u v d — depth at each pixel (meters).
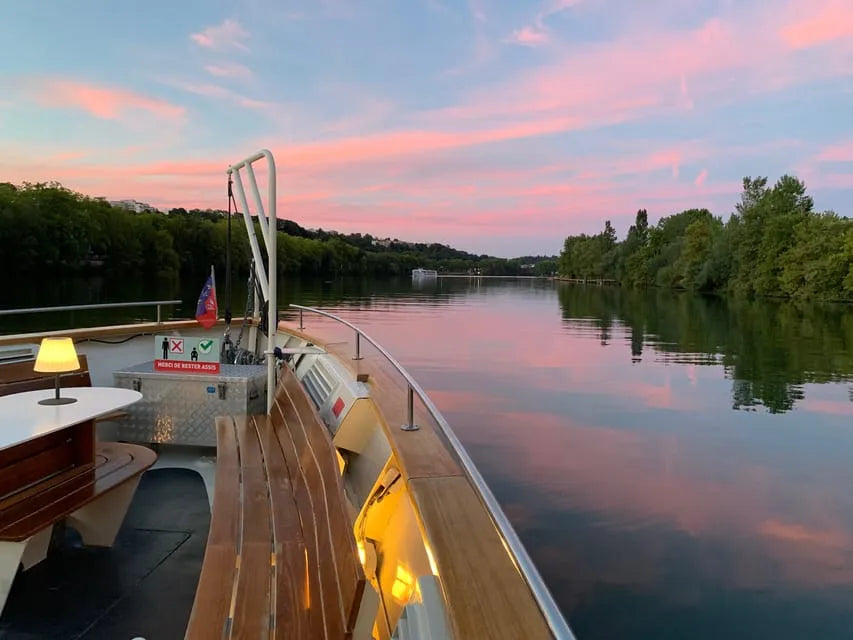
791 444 10.77
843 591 5.65
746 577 5.88
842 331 32.50
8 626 2.75
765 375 18.86
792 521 7.33
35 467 3.27
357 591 1.76
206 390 5.09
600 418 12.09
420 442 2.40
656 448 10.19
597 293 78.56
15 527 2.79
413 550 2.12
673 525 7.02
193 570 3.29
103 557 3.42
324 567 2.23
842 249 54.91
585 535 6.66
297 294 46.03
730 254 70.62
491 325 31.50
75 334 5.34
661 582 5.73
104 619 2.82
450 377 16.19
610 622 5.09
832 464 9.59
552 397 13.95
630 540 6.59
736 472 9.09
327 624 1.93
